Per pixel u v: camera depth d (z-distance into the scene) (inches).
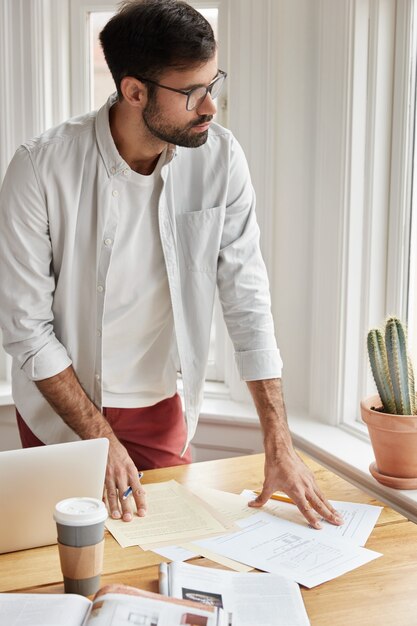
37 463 54.4
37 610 45.8
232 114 97.7
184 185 72.3
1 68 100.4
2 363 107.9
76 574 49.1
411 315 87.9
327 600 49.8
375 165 87.0
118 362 74.5
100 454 55.9
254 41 93.2
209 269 73.1
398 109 85.4
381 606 49.3
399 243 87.2
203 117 63.2
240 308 73.1
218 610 45.8
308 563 54.2
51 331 69.2
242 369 71.5
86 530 48.5
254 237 74.7
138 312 72.9
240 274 73.1
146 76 61.6
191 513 61.8
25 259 67.0
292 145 94.3
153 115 63.1
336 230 89.0
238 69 96.0
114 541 57.4
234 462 73.4
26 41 100.0
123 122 66.4
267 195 95.7
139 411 78.2
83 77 104.8
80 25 103.5
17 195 66.2
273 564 54.0
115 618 43.4
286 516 62.0
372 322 90.5
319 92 89.4
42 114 101.5
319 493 63.5
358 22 84.5
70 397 67.6
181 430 82.0
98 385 72.8
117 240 69.3
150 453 79.5
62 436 74.0
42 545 56.9
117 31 62.4
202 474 70.4
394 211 87.4
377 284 89.8
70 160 67.1
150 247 70.9
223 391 104.3
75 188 67.1
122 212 68.9
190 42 59.7
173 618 44.3
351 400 92.7
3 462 53.4
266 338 71.9
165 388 78.2
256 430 98.3
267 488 63.9
